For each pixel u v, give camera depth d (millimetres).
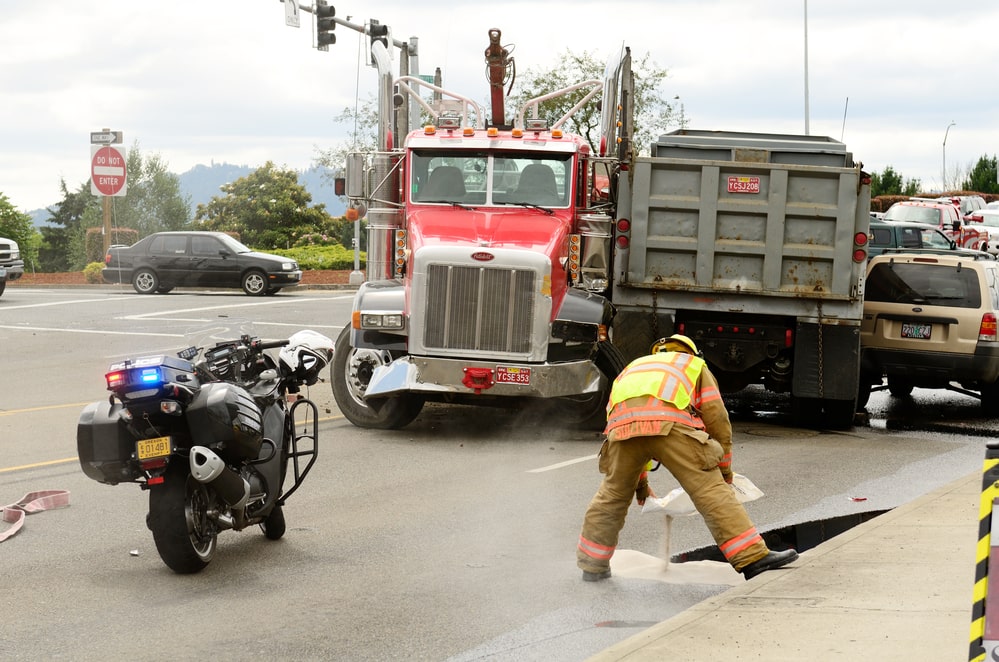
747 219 14648
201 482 7926
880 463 12797
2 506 10406
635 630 6961
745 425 15758
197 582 8008
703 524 9805
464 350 13477
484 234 14008
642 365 7949
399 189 15359
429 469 12195
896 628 6352
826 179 14469
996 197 67750
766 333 14984
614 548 8055
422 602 7527
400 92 17438
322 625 7039
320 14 31938
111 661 6387
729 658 5922
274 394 8914
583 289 14398
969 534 8578
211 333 8875
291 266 36719
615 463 7895
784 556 7754
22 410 15992
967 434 15203
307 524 9758
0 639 6754
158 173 68938
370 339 14047
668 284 14844
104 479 8117
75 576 8148
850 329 14719
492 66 17219
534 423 15188
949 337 16219
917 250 20703
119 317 27844
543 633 6895
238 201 69250
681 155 15859
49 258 78438
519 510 10273
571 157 14930
